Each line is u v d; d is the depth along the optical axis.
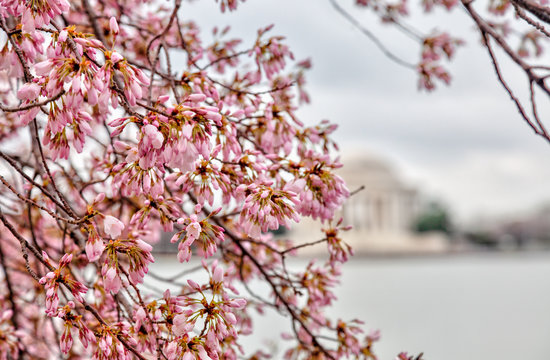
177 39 4.27
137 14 4.59
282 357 3.85
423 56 4.56
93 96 1.88
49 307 2.11
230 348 3.15
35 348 4.43
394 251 73.06
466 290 28.98
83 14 4.25
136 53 4.27
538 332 17.00
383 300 23.34
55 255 4.63
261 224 2.38
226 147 2.81
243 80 3.53
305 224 52.12
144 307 2.30
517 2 2.22
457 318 19.47
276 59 3.48
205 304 2.27
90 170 3.93
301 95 4.26
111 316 3.10
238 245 3.61
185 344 2.22
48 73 1.92
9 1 2.06
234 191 2.69
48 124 2.13
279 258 4.21
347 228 3.22
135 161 2.29
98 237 2.12
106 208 3.87
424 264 53.41
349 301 22.33
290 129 3.29
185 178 2.50
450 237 102.62
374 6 5.10
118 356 2.22
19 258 4.90
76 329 2.27
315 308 3.70
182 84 3.19
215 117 1.99
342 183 2.80
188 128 1.95
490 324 18.41
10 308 4.14
